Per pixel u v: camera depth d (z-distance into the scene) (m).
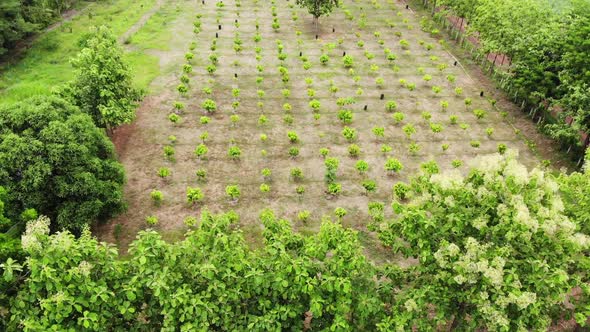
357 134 36.88
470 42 53.22
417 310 16.78
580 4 40.03
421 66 47.81
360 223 28.44
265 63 46.91
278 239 17.42
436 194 17.55
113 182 25.80
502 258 15.05
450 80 44.38
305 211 28.33
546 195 16.67
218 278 16.19
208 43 50.59
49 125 24.00
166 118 37.69
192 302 15.20
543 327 15.77
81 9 60.19
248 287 16.14
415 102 41.53
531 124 39.22
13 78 42.62
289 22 57.44
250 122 37.69
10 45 47.66
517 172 16.23
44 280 14.17
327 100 41.22
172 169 32.25
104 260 15.61
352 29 56.12
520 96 41.31
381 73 46.16
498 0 44.09
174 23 55.78
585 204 19.09
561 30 37.53
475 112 38.97
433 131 36.88
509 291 15.04
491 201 16.27
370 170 33.00
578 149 34.75
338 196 30.56
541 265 15.21
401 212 17.80
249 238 27.05
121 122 32.78
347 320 17.73
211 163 33.03
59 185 23.56
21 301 14.28
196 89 41.84
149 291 16.27
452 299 17.50
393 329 16.62
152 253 15.78
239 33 53.50
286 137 36.09
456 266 15.35
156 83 42.47
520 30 40.25
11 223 22.66
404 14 61.44
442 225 17.14
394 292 18.23
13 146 23.00
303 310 16.88
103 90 31.28
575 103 31.88
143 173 31.72
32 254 14.48
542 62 36.88
